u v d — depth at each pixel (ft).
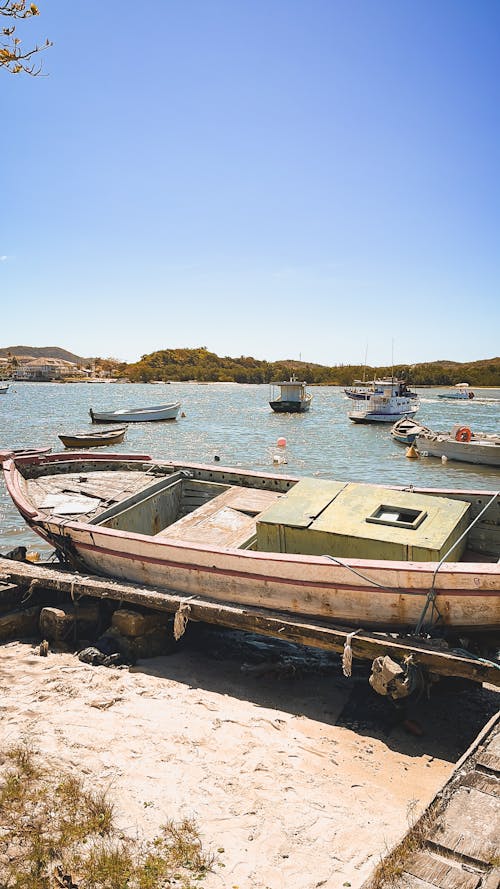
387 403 178.09
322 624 23.71
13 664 25.17
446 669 20.45
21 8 20.08
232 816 16.31
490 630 22.03
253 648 28.27
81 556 29.89
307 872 14.39
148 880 13.60
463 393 357.82
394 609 22.59
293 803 17.02
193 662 26.32
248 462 103.30
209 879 13.96
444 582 21.45
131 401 294.46
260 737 20.39
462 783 15.16
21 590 29.40
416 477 90.33
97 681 23.70
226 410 237.25
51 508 32.07
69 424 167.22
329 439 137.49
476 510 29.48
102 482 36.65
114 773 17.87
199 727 20.72
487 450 98.99
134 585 27.73
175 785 17.49
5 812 15.67
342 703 23.21
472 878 12.13
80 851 14.52
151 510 34.55
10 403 271.90
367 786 18.07
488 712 22.88
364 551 24.80
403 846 13.16
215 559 25.22
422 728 21.53
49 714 21.09
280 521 26.45
